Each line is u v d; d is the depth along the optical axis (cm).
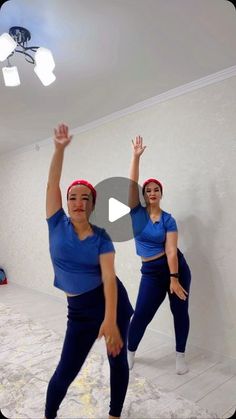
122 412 163
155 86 253
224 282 225
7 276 491
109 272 129
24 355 231
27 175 443
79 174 354
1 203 506
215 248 231
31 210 436
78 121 337
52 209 135
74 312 137
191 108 247
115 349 125
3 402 172
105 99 279
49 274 401
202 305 238
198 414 162
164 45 194
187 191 249
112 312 125
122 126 304
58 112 311
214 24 173
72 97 274
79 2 157
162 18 168
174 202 258
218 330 228
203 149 238
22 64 216
